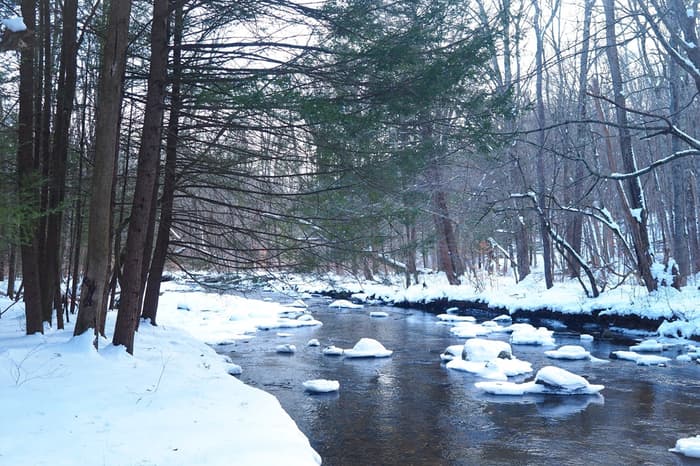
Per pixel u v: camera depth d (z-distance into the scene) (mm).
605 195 35938
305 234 12805
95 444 5258
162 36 9953
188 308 25172
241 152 12180
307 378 12508
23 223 7938
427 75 9484
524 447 7926
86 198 12812
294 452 5375
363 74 10023
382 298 31438
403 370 13445
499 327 20281
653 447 7898
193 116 11320
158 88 9852
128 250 9539
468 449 7816
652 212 37938
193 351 12242
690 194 30016
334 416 9508
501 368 13000
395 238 12531
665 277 19703
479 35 9711
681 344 16234
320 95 10000
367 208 11641
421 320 23797
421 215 12164
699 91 15758
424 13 9672
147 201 9680
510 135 10750
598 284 23906
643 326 18312
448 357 14703
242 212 13727
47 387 6840
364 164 11016
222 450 5309
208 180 14039
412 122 10430
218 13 11414
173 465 4883
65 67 11180
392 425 9016
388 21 10133
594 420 9211
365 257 12852
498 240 35594
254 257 13836
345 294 34906
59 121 11141
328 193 11805
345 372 13172
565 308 20891
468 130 10062
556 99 33219
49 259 11430
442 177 18812
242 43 10000
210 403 7016
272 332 20031
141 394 7070
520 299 23422
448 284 31047
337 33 10039
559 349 15008
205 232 14312
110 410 6328
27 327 10258
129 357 9008
